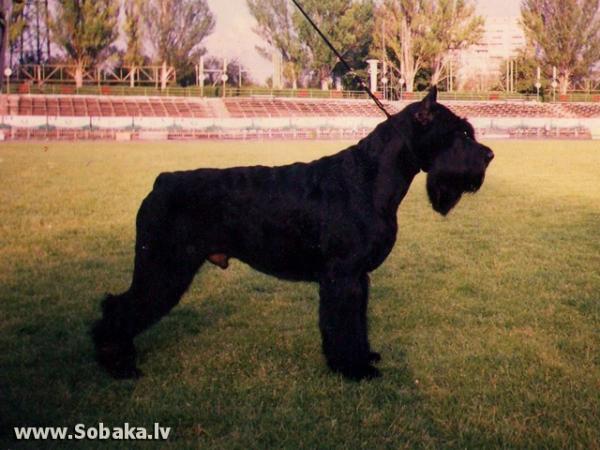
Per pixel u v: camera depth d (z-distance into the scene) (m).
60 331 5.73
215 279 7.66
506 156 26.88
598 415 4.11
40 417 4.08
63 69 60.25
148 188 15.64
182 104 54.22
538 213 12.30
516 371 4.83
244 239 4.69
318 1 64.06
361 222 4.50
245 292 7.14
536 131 48.72
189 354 5.24
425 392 4.48
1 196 13.91
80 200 13.55
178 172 4.86
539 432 3.89
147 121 44.75
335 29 65.25
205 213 4.69
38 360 5.07
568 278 7.57
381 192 4.58
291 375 4.79
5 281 7.39
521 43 94.06
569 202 13.68
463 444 3.78
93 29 56.31
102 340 4.81
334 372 4.77
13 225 10.68
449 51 68.00
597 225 11.01
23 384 4.58
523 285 7.26
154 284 4.71
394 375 4.79
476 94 65.06
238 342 5.54
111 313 4.84
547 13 64.75
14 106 48.22
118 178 17.70
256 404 4.31
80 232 10.25
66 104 50.44
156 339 5.60
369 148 4.67
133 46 60.09
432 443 3.79
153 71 63.00
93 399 4.36
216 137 44.44
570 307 6.48
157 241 4.71
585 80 66.50
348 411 4.21
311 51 66.31
